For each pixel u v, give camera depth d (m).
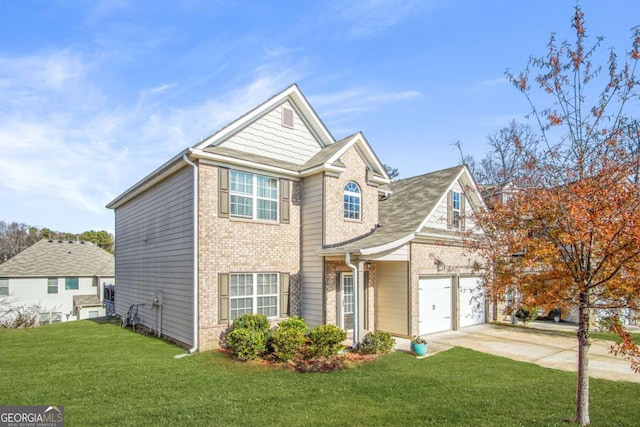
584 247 5.99
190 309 11.84
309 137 15.30
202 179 11.91
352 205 14.64
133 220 18.53
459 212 16.69
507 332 15.45
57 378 8.74
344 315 13.98
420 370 9.70
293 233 14.02
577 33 6.49
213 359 10.52
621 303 5.84
